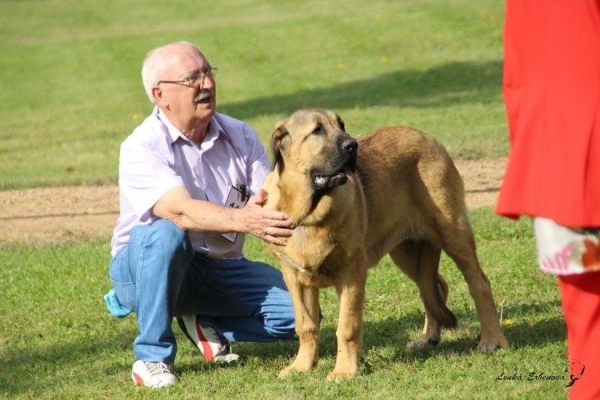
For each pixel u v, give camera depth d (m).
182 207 8.95
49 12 61.31
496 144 22.33
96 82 39.56
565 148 6.09
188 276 9.73
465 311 11.27
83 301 12.73
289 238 8.93
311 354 9.36
